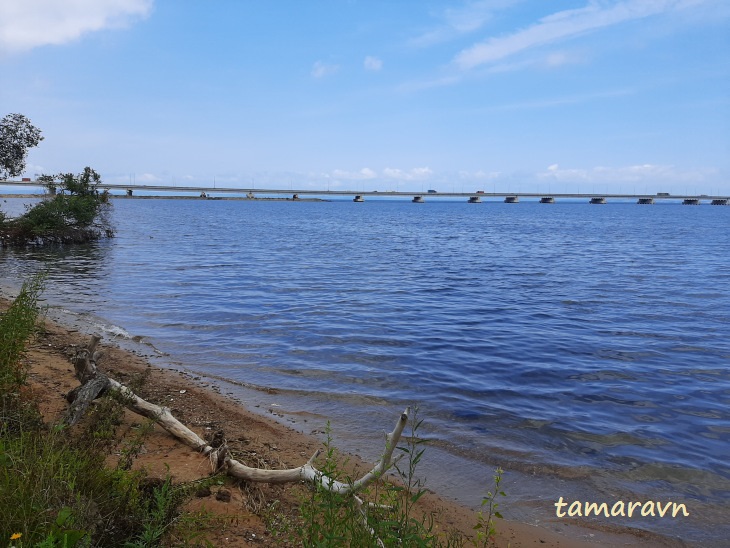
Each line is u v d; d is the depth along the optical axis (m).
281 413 7.70
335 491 3.85
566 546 4.75
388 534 3.24
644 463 6.37
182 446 5.75
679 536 4.95
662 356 11.25
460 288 20.83
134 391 5.70
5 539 2.80
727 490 5.79
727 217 126.25
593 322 14.70
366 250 38.03
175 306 15.64
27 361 8.14
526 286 21.59
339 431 7.12
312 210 164.12
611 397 8.68
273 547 4.01
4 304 12.90
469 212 159.62
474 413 7.87
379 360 10.58
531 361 10.72
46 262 25.95
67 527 2.99
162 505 3.45
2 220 33.50
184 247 36.53
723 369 10.34
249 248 37.31
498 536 4.82
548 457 6.49
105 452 4.79
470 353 11.24
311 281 21.81
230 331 12.73
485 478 5.97
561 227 76.69
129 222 71.00
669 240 52.12
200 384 8.73
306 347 11.44
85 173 37.72
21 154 30.53
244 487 5.01
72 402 5.73
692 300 18.53
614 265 30.06
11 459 3.53
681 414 7.97
